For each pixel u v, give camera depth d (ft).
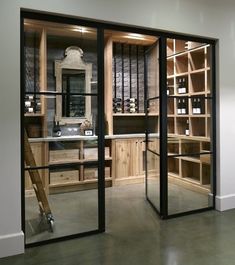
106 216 13.16
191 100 14.69
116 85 20.84
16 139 9.53
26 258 9.33
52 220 11.84
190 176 15.67
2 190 9.39
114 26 11.32
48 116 13.56
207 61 14.26
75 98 14.28
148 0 11.64
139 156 19.69
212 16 13.17
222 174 13.69
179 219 12.68
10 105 9.41
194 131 14.80
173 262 9.01
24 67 10.00
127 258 9.30
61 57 14.53
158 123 13.21
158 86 13.07
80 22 10.66
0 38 9.18
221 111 13.56
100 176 11.37
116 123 21.15
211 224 12.03
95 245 10.27
